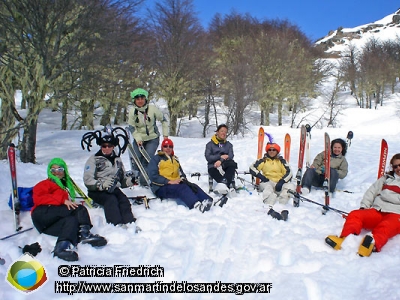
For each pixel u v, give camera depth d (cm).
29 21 1085
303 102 3894
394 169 463
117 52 1294
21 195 482
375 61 4322
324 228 467
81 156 1294
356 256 379
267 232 442
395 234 425
